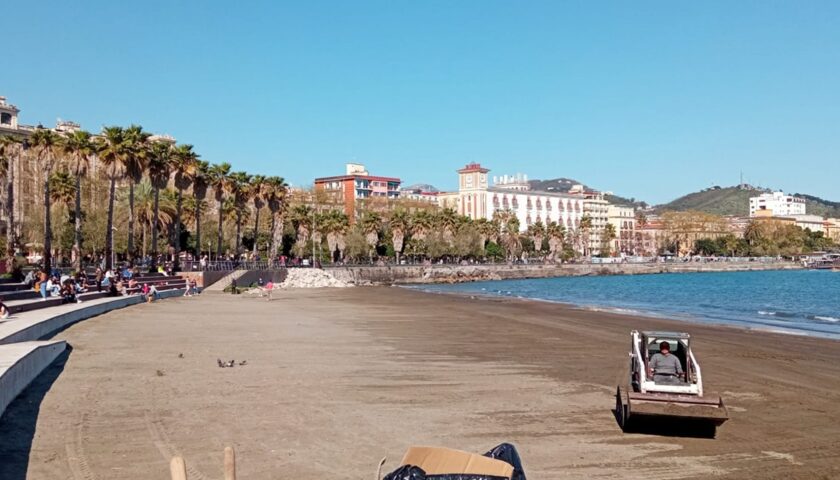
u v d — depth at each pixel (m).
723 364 24.19
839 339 33.00
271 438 13.13
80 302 40.59
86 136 61.31
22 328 23.22
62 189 79.88
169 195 98.94
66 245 80.44
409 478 7.16
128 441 12.62
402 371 21.48
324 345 28.11
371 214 143.12
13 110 113.38
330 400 16.80
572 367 22.83
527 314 48.09
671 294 88.38
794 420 15.57
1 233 83.12
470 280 146.25
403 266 134.75
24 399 15.75
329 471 11.13
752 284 120.81
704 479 11.17
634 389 15.41
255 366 21.94
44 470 10.78
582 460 12.11
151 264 70.00
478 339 31.20
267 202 99.94
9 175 63.22
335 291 87.31
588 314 48.78
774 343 30.73
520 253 191.00
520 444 13.09
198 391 17.48
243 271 83.06
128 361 22.03
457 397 17.48
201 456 11.80
